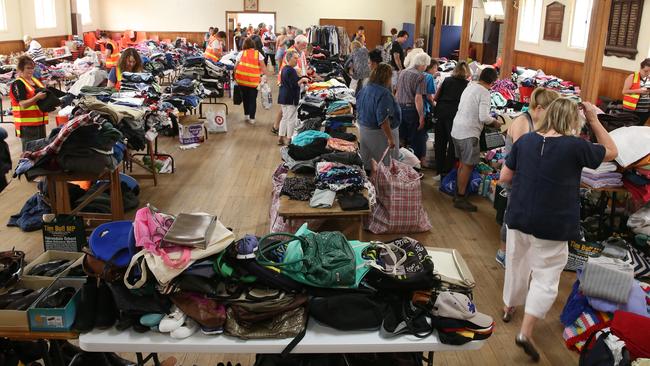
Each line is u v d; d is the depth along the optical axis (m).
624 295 3.00
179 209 5.21
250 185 5.98
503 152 5.74
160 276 2.12
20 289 2.49
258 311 2.16
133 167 6.45
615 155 2.91
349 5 20.61
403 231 4.75
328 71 9.49
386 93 4.70
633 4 8.14
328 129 5.70
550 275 2.93
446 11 16.89
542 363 3.01
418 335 2.20
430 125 6.54
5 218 4.94
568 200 2.81
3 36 13.17
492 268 4.14
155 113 5.90
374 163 4.74
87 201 4.31
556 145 2.81
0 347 2.39
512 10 8.11
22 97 5.64
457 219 5.14
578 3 9.99
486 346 3.14
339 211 3.69
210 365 2.90
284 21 20.56
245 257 2.24
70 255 2.84
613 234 4.16
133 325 2.20
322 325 2.25
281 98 7.62
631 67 8.30
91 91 5.54
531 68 12.02
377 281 2.30
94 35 18.42
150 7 20.25
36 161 3.81
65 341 2.62
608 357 2.55
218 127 8.60
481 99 5.02
